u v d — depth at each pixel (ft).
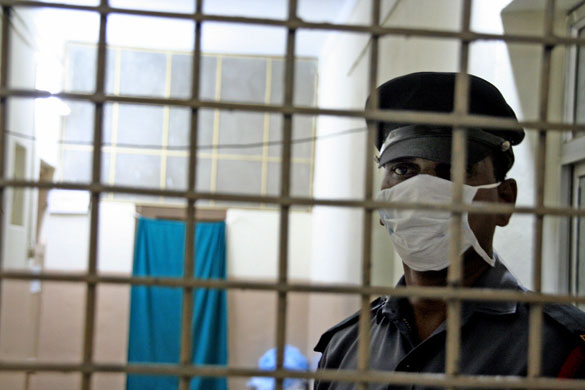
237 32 17.37
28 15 13.62
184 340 1.76
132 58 18.78
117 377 17.57
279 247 1.78
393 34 1.80
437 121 1.80
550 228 5.26
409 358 3.15
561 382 1.81
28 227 14.32
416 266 3.13
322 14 16.42
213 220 18.07
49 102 16.12
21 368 1.70
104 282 1.73
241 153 18.86
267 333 18.79
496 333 3.04
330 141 17.17
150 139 18.60
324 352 4.05
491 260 3.09
